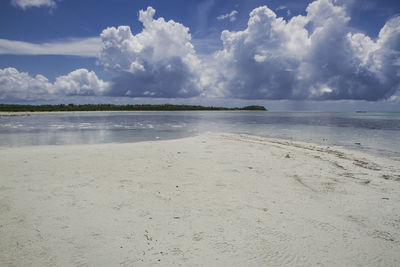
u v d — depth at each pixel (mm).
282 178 7746
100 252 3900
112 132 22828
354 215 5258
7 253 3850
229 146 13672
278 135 20719
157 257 3785
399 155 11844
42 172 8023
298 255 3900
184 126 31031
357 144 15531
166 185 6938
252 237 4363
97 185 6848
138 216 5062
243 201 5898
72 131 23516
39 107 94125
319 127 30141
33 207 5402
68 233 4406
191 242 4184
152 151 11867
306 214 5273
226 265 3635
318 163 9867
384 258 3867
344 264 3715
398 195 6387
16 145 14430
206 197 6113
